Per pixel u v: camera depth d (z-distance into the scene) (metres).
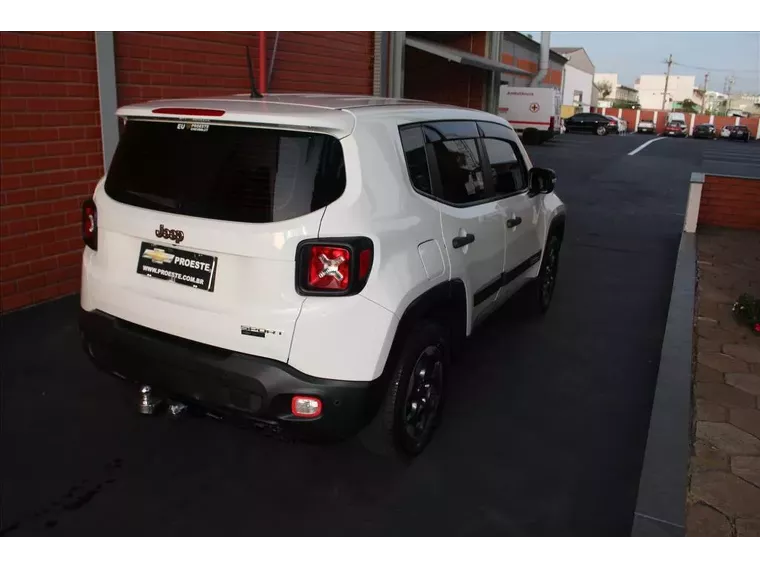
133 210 3.07
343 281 2.76
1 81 4.88
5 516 2.94
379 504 3.14
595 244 9.07
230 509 3.06
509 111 31.20
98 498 3.09
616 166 20.78
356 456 3.53
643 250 8.77
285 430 2.83
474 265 3.81
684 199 13.62
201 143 2.99
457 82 20.12
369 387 2.85
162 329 3.00
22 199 5.18
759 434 3.89
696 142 39.91
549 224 5.39
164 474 3.30
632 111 60.47
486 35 19.16
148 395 3.26
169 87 6.44
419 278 3.10
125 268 3.13
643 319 5.97
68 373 4.30
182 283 2.95
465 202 3.81
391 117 3.26
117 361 3.19
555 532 3.00
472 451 3.63
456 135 3.88
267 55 7.98
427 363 3.39
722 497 3.26
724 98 141.12
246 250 2.77
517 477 3.41
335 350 2.77
